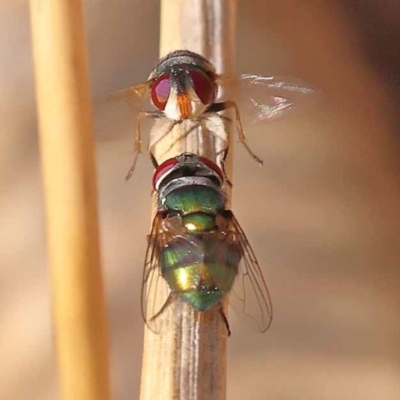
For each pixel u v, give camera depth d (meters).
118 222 0.15
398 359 0.15
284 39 0.16
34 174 0.16
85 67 0.13
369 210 0.16
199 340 0.12
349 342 0.15
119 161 0.16
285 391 0.15
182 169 0.13
